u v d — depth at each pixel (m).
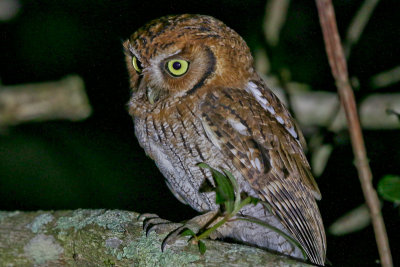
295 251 7.95
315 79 11.12
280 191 7.22
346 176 10.51
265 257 5.62
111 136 11.27
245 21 11.26
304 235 7.40
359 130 4.20
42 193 10.79
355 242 9.70
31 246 6.04
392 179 5.37
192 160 7.20
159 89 7.03
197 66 6.90
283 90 10.21
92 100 11.19
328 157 10.15
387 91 10.98
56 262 6.02
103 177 11.00
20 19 11.52
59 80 11.12
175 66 6.90
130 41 7.22
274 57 10.23
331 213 10.48
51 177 10.90
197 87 6.96
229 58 6.98
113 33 11.45
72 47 11.52
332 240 9.71
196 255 5.69
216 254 5.70
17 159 10.92
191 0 11.37
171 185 8.20
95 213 6.34
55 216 6.29
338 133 9.85
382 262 4.41
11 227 6.19
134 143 11.24
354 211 9.27
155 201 10.95
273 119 7.34
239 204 5.66
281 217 7.25
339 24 11.41
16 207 10.70
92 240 5.96
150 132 7.34
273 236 7.84
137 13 11.45
